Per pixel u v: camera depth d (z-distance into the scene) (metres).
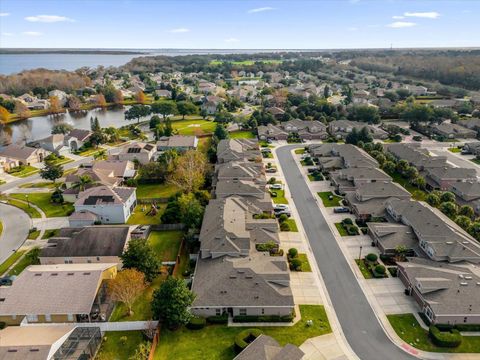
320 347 49.25
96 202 83.38
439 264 61.94
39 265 64.50
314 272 65.12
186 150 125.31
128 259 61.94
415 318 54.31
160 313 51.66
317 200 93.62
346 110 177.25
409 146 126.19
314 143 142.88
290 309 54.66
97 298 57.47
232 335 51.47
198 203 80.56
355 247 72.69
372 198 87.56
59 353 46.66
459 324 52.16
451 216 82.12
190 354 48.38
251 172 102.06
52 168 106.81
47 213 89.69
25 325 52.69
